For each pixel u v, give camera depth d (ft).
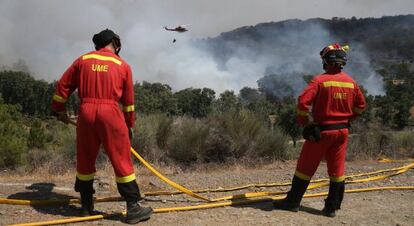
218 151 33.04
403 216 18.85
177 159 32.24
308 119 18.33
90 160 16.97
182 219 17.43
